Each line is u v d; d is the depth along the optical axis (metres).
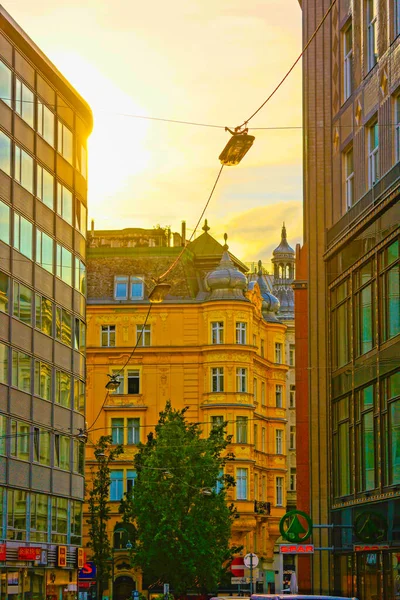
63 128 63.72
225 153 32.16
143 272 94.50
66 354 63.34
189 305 92.50
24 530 56.12
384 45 39.06
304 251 47.41
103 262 95.31
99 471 80.31
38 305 58.69
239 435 90.19
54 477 60.84
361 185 41.81
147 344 92.44
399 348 37.16
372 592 39.44
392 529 37.44
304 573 45.28
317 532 44.50
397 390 37.53
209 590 74.56
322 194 46.41
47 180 60.72
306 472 46.09
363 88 41.69
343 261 43.81
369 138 41.19
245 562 47.38
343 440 43.41
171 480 72.44
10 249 54.72
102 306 93.00
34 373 57.94
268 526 95.88
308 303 46.25
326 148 46.47
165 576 72.25
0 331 53.19
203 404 90.75
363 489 40.72
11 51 55.47
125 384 91.94
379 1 39.72
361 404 41.31
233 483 75.75
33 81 58.62
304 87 47.16
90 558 78.50
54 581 60.59
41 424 58.84
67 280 63.94
